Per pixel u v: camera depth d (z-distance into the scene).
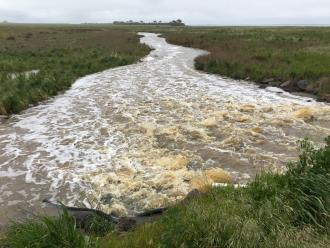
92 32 77.12
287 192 6.35
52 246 5.12
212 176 9.40
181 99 18.08
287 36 52.09
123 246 5.47
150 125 13.80
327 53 28.66
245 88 21.23
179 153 11.24
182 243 5.29
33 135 12.83
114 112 15.73
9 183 9.28
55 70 24.38
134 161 10.56
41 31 77.12
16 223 6.23
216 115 15.16
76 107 16.58
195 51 42.56
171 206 7.07
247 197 6.30
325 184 6.38
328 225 5.82
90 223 6.84
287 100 18.09
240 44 40.81
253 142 12.25
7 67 24.70
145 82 22.77
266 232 5.49
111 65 29.50
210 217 5.63
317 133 13.15
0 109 15.33
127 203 8.35
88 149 11.52
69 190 8.90
